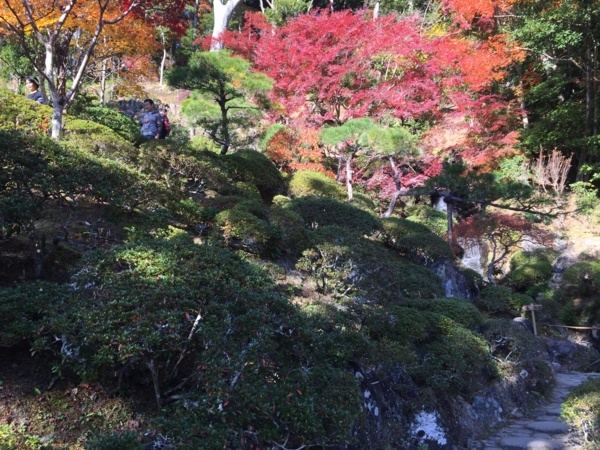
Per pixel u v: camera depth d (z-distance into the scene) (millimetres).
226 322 3701
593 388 5684
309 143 13500
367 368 5516
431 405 6129
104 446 3117
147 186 6168
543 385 8875
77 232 5895
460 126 16391
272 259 7152
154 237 5629
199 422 3281
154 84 25781
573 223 17312
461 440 6262
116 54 12922
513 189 11367
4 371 3898
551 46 17531
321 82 14594
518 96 20141
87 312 3588
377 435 5133
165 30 22547
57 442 3531
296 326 4109
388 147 11961
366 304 6336
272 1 26484
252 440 3674
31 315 3969
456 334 7379
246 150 12367
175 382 4113
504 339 8438
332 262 6672
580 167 18969
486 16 18891
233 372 3426
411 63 16828
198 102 10805
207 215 7328
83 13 8594
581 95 19953
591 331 13133
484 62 16562
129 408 3893
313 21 15273
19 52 14750
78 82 7594
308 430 3471
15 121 8508
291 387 3645
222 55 10328
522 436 6625
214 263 4297
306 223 9180
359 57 14938
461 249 17031
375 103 15281
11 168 4934
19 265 4980
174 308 3766
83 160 5488
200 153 9750
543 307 13750
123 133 11000
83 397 3889
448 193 12281
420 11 24094
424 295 8727
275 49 14797
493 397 7414
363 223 9289
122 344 3436
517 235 15578
